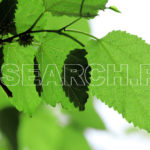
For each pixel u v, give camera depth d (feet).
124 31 1.30
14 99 1.34
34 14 1.28
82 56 1.30
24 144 2.01
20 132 1.95
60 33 1.29
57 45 1.30
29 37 1.29
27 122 1.94
